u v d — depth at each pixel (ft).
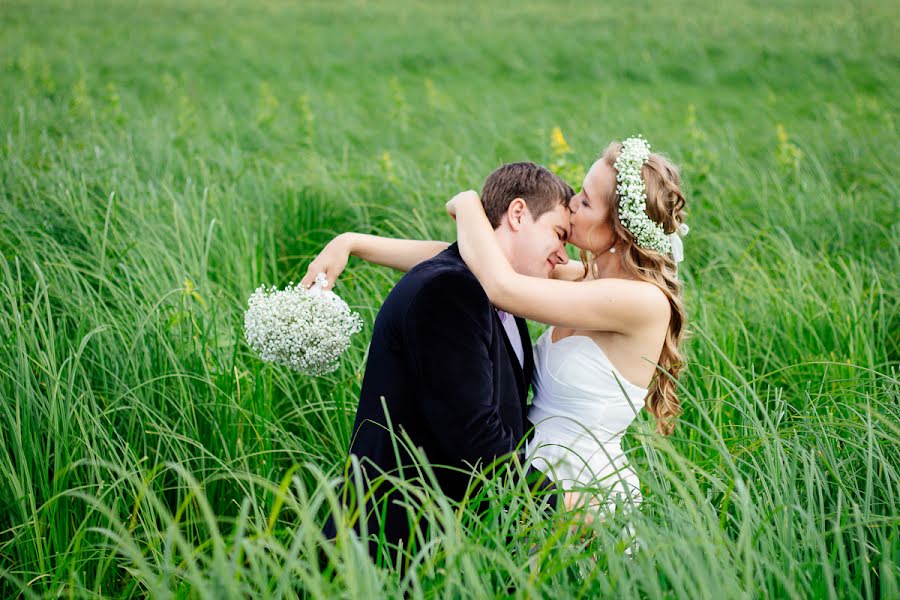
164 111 35.55
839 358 13.52
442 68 56.39
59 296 12.66
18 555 9.08
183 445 10.87
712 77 50.93
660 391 10.05
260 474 10.61
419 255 10.21
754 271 16.87
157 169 21.74
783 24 67.31
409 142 32.37
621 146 9.25
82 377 10.76
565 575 7.01
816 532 7.29
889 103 39.09
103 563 9.04
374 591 6.13
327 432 12.32
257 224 18.62
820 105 40.81
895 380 10.32
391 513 8.33
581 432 9.53
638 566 6.75
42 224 15.97
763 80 49.83
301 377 13.19
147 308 12.62
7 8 75.61
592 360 9.50
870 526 8.07
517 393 8.91
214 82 48.44
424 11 84.17
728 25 68.23
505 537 7.53
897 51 53.88
